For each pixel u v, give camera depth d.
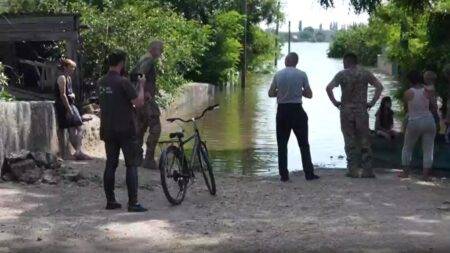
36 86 16.70
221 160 13.27
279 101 10.25
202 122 19.27
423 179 10.39
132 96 7.81
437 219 7.70
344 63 10.41
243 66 35.25
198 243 6.65
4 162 9.31
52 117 10.88
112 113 7.82
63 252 6.32
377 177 10.60
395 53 21.45
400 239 6.79
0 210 7.80
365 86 10.34
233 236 6.92
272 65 49.59
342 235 6.96
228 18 34.34
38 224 7.25
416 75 10.24
